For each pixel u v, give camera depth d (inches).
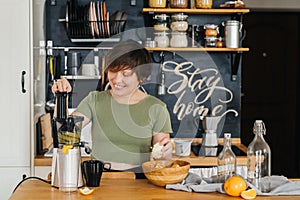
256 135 89.5
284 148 225.1
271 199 82.7
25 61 143.6
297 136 224.5
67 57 157.8
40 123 146.7
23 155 144.0
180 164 92.3
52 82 157.9
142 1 162.7
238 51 158.2
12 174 143.9
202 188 86.1
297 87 224.2
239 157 142.5
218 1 165.6
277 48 223.6
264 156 88.0
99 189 87.7
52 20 161.2
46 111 158.7
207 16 163.9
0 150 143.6
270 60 223.6
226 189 84.3
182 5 155.7
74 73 155.9
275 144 225.0
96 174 88.5
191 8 158.2
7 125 143.6
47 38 161.3
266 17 222.7
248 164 89.1
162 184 89.0
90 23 150.3
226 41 156.9
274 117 224.4
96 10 152.3
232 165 90.4
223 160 90.4
